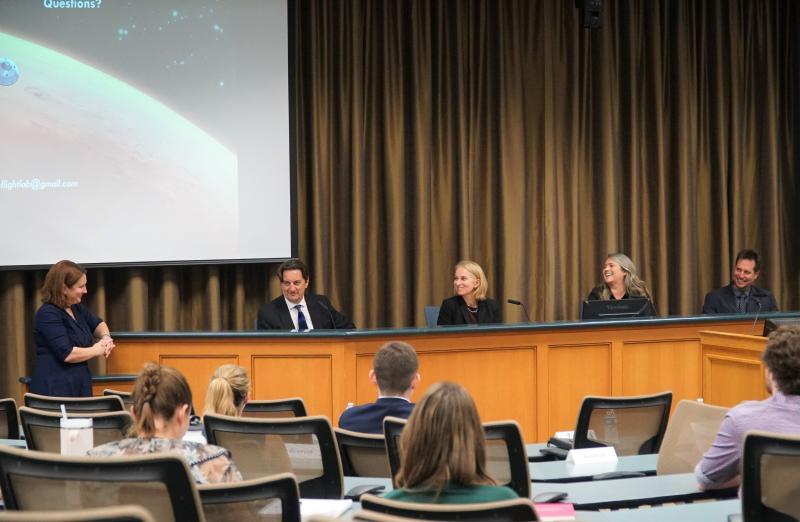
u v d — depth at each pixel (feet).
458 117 26.37
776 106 28.30
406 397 11.62
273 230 24.26
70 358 18.19
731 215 28.25
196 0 23.75
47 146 23.02
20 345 23.18
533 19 26.96
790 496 8.33
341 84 25.54
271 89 24.16
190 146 23.77
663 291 27.68
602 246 27.35
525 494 9.53
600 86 27.20
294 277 21.27
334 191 25.80
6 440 13.21
